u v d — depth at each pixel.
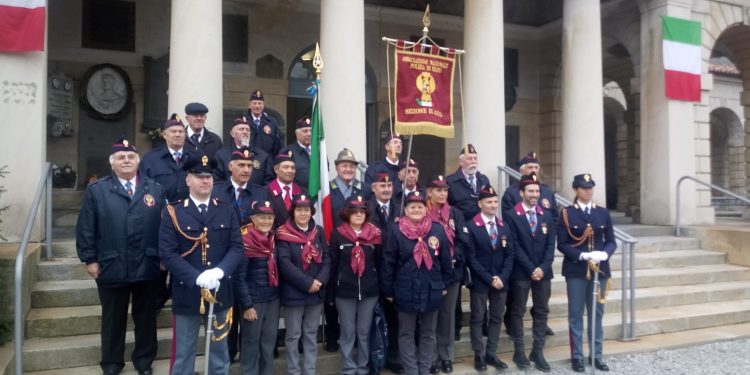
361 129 8.44
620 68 16.34
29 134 7.31
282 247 5.36
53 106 10.81
